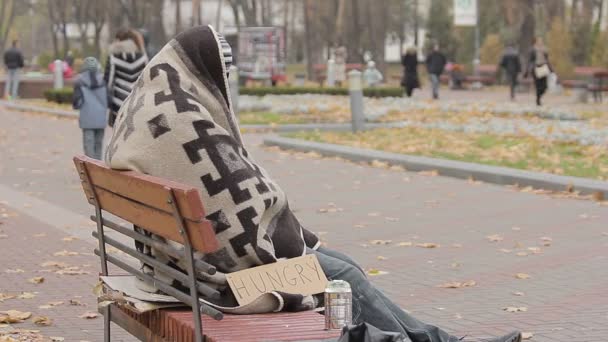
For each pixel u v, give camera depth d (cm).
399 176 1795
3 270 1039
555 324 809
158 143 563
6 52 4528
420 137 2398
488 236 1212
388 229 1277
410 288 950
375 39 7375
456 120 2927
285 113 3281
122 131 582
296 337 519
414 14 9450
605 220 1305
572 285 953
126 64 1659
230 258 560
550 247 1143
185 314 562
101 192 634
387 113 3250
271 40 5316
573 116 2981
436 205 1463
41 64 8850
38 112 3716
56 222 1339
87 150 1727
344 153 2064
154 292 598
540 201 1474
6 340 742
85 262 1074
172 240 543
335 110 3350
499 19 7619
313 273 575
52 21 9006
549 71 3562
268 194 568
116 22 8238
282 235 580
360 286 591
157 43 7656
